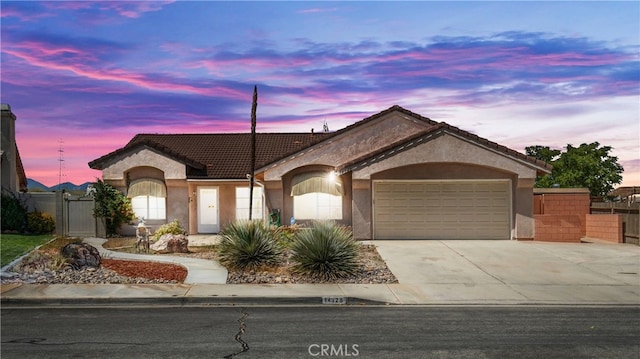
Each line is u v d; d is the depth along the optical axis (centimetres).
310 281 1412
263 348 840
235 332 938
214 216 2598
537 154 3828
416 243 2094
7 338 896
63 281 1371
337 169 2186
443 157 2155
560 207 2352
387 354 811
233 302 1211
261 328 969
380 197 2227
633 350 835
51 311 1115
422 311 1123
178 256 1778
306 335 919
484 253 1853
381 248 1955
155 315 1078
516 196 2181
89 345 854
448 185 2217
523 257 1783
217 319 1041
